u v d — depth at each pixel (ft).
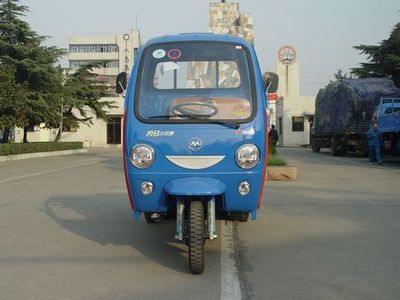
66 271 20.18
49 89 111.55
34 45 107.24
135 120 20.65
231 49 21.68
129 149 20.58
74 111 170.40
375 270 20.06
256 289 17.85
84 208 35.19
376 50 130.62
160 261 21.56
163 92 21.13
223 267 20.58
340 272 19.83
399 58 118.42
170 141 20.24
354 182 47.06
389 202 35.83
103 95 145.38
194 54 21.63
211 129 20.25
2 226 29.12
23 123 97.66
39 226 29.07
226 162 20.21
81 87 129.49
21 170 67.82
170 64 21.50
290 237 25.76
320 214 31.68
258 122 20.54
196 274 19.58
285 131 167.94
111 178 55.21
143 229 28.02
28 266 20.93
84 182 51.34
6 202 38.22
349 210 32.96
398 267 20.45
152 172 20.30
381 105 71.87
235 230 27.43
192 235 19.22
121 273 19.85
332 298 16.93
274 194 40.01
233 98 20.83
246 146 20.26
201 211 19.53
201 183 19.65
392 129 63.98
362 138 85.46
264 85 22.17
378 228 27.58
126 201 38.19
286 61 171.94
